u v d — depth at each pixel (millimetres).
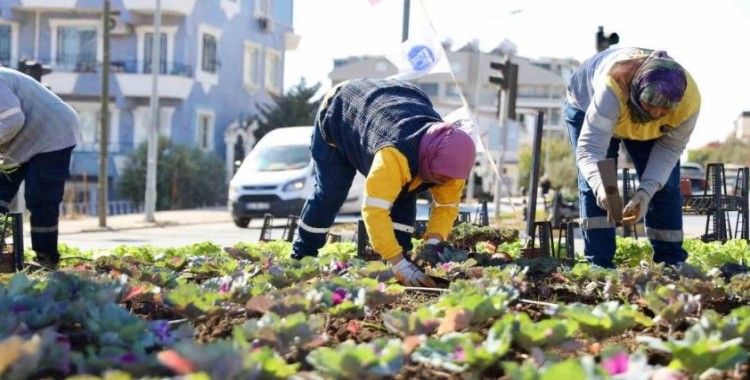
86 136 39594
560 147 65688
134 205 36344
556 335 3396
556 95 96062
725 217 11102
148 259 7840
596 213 7152
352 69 83188
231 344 2893
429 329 3594
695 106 6512
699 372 3080
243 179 22859
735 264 6180
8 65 39344
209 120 41594
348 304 4145
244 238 20359
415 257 6188
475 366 3061
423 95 6398
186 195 37250
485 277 5109
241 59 43875
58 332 3760
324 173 6754
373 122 5984
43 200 7723
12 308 3840
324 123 6570
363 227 7531
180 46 39062
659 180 6676
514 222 23734
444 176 5664
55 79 38969
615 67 6375
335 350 3109
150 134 27141
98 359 2865
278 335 3330
